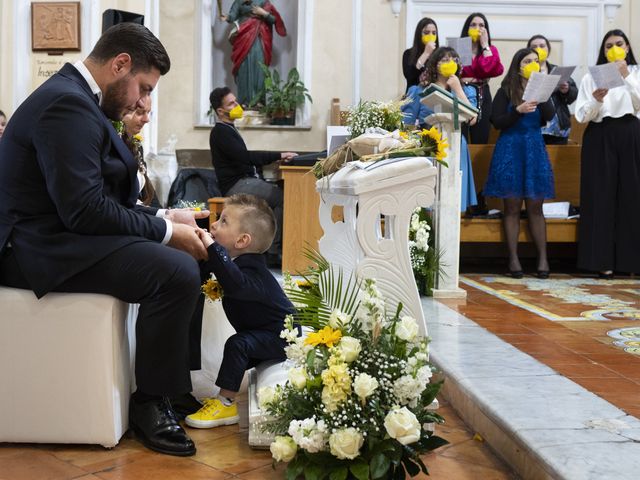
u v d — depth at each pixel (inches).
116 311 97.0
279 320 110.7
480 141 285.4
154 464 92.4
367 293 89.2
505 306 191.8
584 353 138.3
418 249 200.8
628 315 181.2
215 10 337.7
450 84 215.2
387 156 106.4
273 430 88.6
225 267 104.4
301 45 332.2
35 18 225.6
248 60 330.6
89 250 95.2
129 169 104.7
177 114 330.0
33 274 95.0
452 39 231.3
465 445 101.3
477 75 280.8
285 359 112.0
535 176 247.9
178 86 329.1
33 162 96.1
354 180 98.7
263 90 331.3
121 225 97.2
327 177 113.3
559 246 294.7
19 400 96.8
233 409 108.8
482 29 279.6
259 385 103.0
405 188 98.9
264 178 311.3
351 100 333.4
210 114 327.0
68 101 94.8
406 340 86.4
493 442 98.7
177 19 328.5
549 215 268.1
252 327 111.3
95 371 95.8
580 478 75.2
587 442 85.9
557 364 128.4
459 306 190.1
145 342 98.0
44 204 97.3
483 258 302.4
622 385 114.5
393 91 335.3
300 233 234.1
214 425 107.3
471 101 258.8
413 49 267.7
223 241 109.8
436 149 109.4
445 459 95.7
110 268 95.7
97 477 87.7
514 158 247.9
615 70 231.9
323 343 85.8
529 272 271.7
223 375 107.6
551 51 340.5
